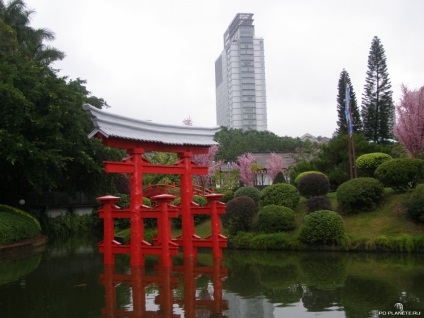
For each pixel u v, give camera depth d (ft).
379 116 96.84
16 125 57.06
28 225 61.41
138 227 38.40
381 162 59.36
